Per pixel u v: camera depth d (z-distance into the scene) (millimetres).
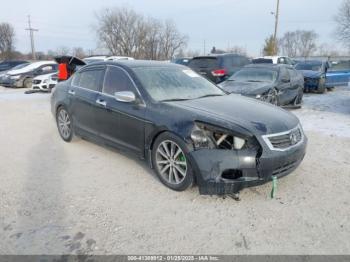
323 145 5473
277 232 2871
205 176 3248
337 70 15492
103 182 3949
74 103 5207
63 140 5867
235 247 2674
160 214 3174
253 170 3203
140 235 2838
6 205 3379
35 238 2807
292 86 9188
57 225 3002
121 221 3057
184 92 4340
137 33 55469
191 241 2750
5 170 4383
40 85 14625
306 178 4020
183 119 3500
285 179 3984
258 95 7734
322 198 3490
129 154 4266
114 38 55125
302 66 15016
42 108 9977
